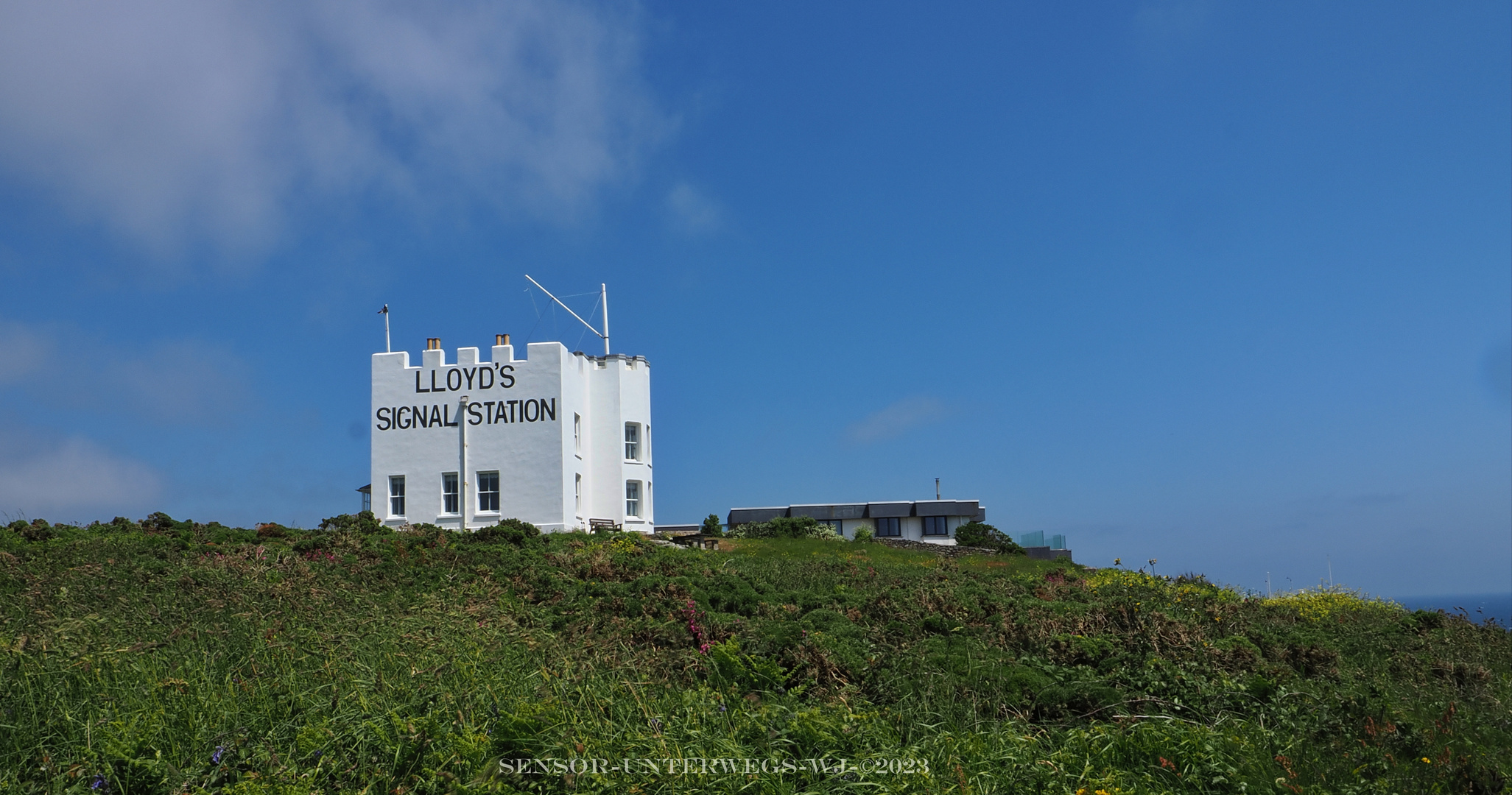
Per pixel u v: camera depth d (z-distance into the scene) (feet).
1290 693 30.42
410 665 27.50
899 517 182.39
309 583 41.01
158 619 32.63
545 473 109.40
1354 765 24.85
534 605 44.75
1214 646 35.01
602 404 122.93
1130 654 34.37
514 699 25.67
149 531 66.85
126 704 23.68
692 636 35.35
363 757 21.77
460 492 110.52
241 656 28.22
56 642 26.35
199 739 22.02
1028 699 30.27
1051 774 23.72
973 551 134.21
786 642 33.96
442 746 22.74
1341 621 54.03
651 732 24.57
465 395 112.06
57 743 21.88
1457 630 47.70
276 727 23.31
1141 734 26.32
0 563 44.14
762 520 185.98
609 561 58.49
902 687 30.35
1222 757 24.71
